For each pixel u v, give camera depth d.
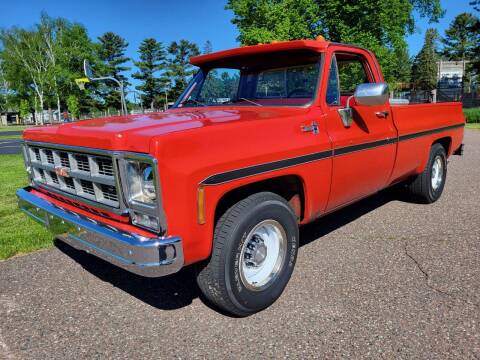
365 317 3.04
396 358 2.59
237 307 2.98
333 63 3.80
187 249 2.61
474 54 51.03
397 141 4.59
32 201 3.56
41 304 3.38
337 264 3.97
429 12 29.89
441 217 5.36
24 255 4.39
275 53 3.87
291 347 2.73
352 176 3.93
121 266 2.62
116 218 2.83
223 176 2.71
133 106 77.12
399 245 4.41
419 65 67.00
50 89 65.94
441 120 5.72
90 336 2.93
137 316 3.18
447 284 3.51
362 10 24.11
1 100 83.94
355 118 3.92
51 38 64.31
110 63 78.56
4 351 2.78
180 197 2.51
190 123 2.82
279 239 3.25
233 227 2.83
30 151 3.69
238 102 4.20
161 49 77.25
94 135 2.78
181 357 2.67
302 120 3.36
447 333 2.82
